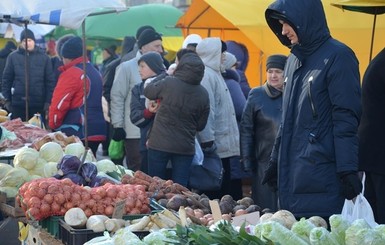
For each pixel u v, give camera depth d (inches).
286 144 371.9
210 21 793.6
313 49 364.2
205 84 553.6
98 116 701.9
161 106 532.1
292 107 370.3
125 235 297.1
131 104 577.6
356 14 623.5
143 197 375.2
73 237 334.6
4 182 430.6
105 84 740.7
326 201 361.4
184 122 531.2
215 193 575.8
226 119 562.9
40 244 367.2
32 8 577.3
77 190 366.3
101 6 581.3
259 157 504.1
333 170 361.7
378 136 424.8
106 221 340.8
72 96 675.4
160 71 582.6
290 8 357.7
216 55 559.2
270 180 395.9
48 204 360.8
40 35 1243.2
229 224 287.9
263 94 502.9
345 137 356.2
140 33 733.3
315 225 322.3
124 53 800.3
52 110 674.8
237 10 637.9
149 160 538.9
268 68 498.0
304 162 364.2
